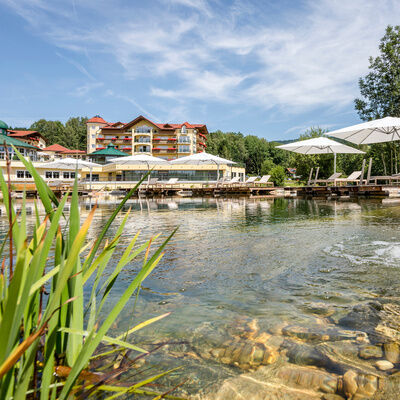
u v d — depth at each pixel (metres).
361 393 1.11
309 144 17.30
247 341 1.52
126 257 1.14
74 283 1.00
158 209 10.64
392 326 1.68
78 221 0.97
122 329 1.64
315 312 1.89
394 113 21.20
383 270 2.78
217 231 5.25
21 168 31.91
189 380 1.20
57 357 1.08
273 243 4.11
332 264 3.02
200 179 39.53
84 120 102.81
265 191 23.31
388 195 14.78
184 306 1.99
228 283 2.48
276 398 1.09
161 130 60.31
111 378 1.19
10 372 0.67
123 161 24.61
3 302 0.67
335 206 10.67
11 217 0.72
